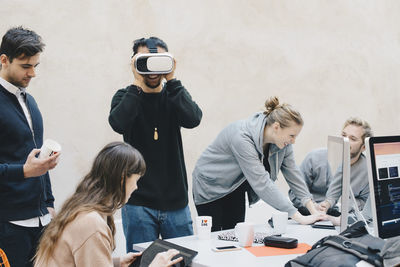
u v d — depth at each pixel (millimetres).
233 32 4309
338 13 4898
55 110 3523
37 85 3457
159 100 2539
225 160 2656
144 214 2404
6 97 2252
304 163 2822
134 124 2486
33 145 2340
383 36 5215
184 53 4078
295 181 2625
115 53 3768
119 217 3666
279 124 2371
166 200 2459
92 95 3672
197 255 1785
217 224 2797
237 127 2541
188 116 2512
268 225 2418
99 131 3705
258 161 2443
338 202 2266
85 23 3641
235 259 1723
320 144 4793
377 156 1867
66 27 3564
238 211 2861
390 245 1469
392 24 5293
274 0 4523
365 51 5074
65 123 3561
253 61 4410
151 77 2482
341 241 1553
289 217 2621
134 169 1659
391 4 5285
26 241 2262
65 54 3561
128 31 3820
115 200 1640
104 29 3717
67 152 3564
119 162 1642
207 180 2742
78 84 3615
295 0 4645
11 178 2115
